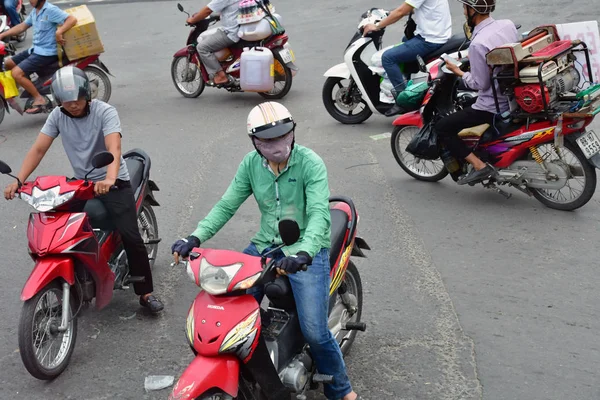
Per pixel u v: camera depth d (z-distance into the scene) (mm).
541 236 6141
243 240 6430
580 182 6566
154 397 4395
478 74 6363
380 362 4578
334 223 4250
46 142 4992
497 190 6852
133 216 5066
